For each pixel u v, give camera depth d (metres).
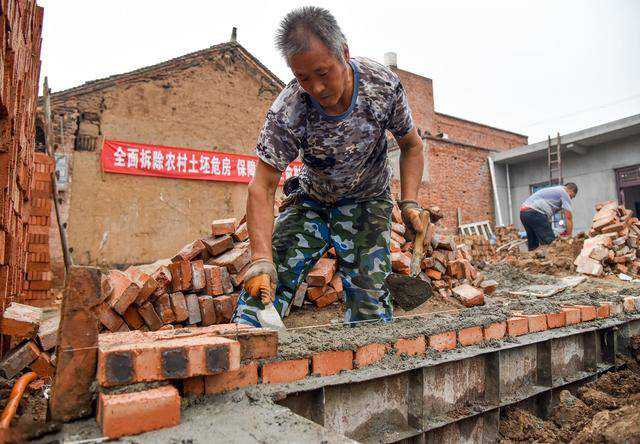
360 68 2.25
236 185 10.88
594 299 4.05
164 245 9.80
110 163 9.35
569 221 8.08
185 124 10.36
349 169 2.53
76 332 1.53
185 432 1.43
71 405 1.50
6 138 2.15
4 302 2.42
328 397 2.03
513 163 15.66
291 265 2.82
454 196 14.42
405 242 4.83
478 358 2.67
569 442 2.44
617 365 3.41
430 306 4.47
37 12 4.62
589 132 12.90
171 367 1.55
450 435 2.44
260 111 11.45
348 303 2.91
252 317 2.45
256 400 1.71
